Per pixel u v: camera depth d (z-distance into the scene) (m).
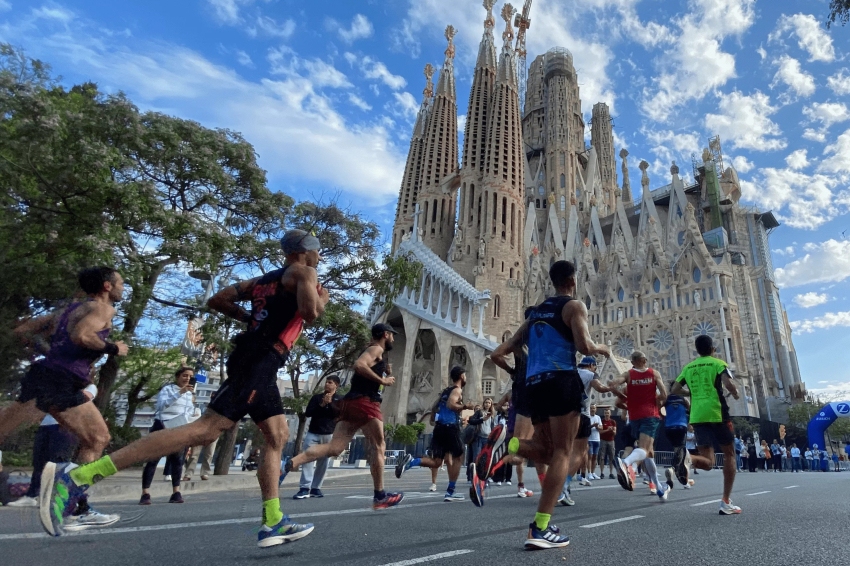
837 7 10.19
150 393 25.02
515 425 5.76
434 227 85.00
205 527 5.18
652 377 9.47
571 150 107.12
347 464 33.69
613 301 75.88
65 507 3.63
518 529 5.34
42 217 13.43
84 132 14.82
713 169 81.31
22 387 4.37
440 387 57.78
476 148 82.56
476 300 61.66
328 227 21.38
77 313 4.61
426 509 7.20
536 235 96.62
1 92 13.84
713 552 4.24
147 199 14.59
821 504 8.04
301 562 3.61
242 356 4.00
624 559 3.91
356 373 6.80
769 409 63.81
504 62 85.50
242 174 18.80
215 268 15.99
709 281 66.06
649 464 9.07
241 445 35.56
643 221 83.38
